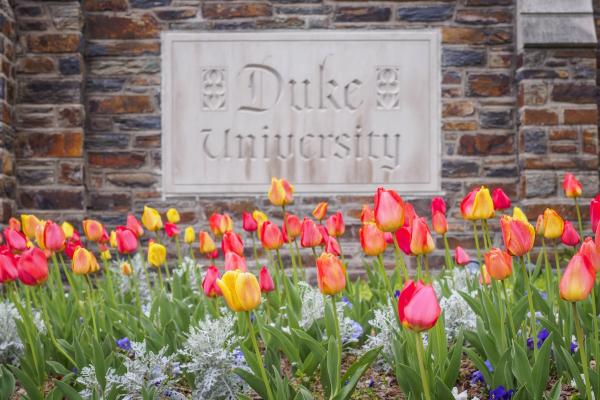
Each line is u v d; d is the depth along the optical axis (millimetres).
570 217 7789
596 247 2334
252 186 8070
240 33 8078
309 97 8109
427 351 2547
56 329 3543
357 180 8086
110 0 8047
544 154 7809
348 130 8102
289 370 3258
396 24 8109
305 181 8078
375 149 8102
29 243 3824
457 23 8109
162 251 3744
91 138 8016
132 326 3490
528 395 2406
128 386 2746
